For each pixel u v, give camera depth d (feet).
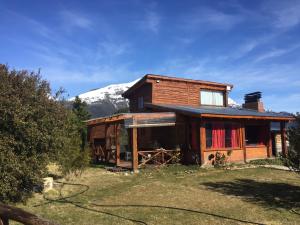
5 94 33.68
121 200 36.70
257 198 37.81
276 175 54.75
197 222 28.53
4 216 14.15
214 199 37.27
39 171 36.47
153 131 79.87
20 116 33.91
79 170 51.90
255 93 92.73
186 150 68.44
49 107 37.86
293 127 39.04
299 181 49.21
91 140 74.49
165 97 81.56
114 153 70.59
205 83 86.69
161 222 28.53
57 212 31.73
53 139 37.65
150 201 36.24
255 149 76.54
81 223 28.30
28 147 35.14
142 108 84.84
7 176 32.60
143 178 51.52
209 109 75.00
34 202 35.63
